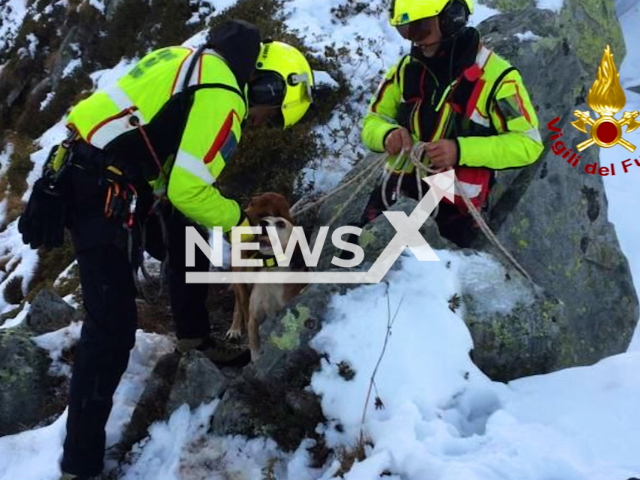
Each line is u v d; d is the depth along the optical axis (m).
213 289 5.31
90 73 11.84
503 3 7.63
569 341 3.84
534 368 3.56
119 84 3.34
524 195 4.79
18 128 12.54
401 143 3.85
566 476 2.75
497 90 3.68
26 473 3.57
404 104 3.98
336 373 3.25
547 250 4.84
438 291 3.46
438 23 3.63
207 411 3.57
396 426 2.96
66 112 11.80
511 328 3.53
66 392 4.22
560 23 5.41
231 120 3.23
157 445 3.56
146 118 3.24
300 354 3.38
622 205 8.67
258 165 6.16
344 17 7.95
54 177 3.36
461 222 4.04
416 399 3.11
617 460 2.84
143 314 5.01
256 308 3.92
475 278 3.65
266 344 3.47
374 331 3.30
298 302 3.48
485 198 4.11
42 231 3.31
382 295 3.43
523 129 3.69
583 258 5.00
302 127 6.38
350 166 6.14
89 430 3.41
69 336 4.43
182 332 4.14
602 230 5.15
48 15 13.91
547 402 3.25
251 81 3.46
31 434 3.80
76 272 7.06
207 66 3.25
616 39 7.75
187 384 3.65
